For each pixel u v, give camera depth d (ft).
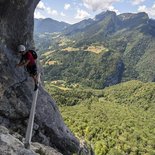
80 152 87.20
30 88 70.95
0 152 48.52
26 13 67.36
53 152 69.77
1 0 59.31
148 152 497.05
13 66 66.44
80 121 564.30
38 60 81.15
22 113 69.26
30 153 53.01
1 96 64.95
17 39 67.56
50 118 76.89
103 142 466.70
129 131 596.70
